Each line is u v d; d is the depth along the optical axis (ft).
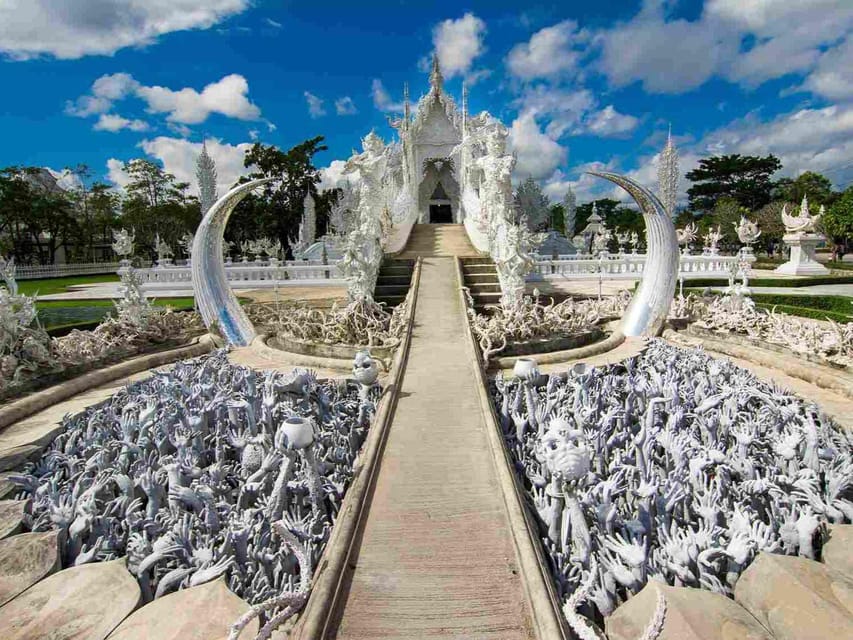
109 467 19.33
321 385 26.61
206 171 108.78
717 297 46.57
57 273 162.09
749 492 16.76
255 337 39.17
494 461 18.58
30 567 14.26
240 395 24.12
